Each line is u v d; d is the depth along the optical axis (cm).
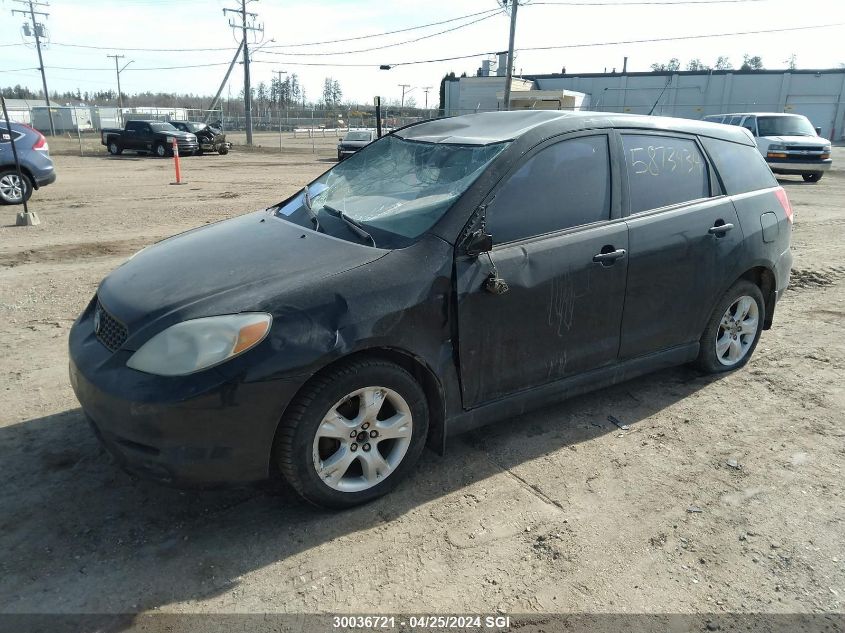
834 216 1185
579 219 354
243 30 4169
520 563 269
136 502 306
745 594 254
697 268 404
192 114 6166
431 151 372
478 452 356
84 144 3884
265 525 291
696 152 419
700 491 322
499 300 321
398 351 296
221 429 260
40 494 310
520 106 4162
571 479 331
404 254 304
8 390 421
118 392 262
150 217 1117
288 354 264
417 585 256
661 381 454
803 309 624
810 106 5141
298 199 409
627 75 5472
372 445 299
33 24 6200
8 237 923
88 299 618
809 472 340
